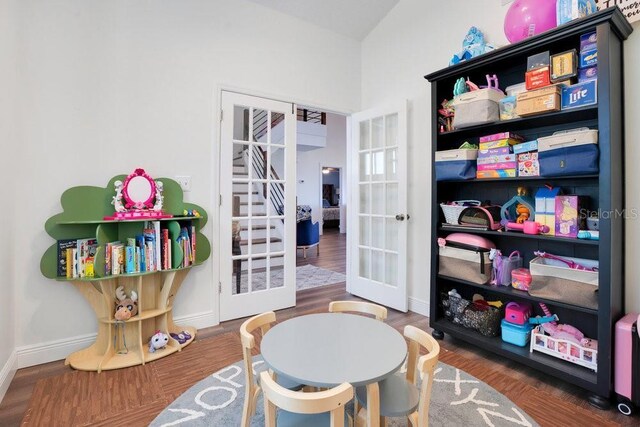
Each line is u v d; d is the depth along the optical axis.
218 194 2.83
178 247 2.38
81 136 2.27
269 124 3.14
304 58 3.33
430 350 1.23
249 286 3.05
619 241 1.83
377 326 1.52
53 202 2.18
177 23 2.64
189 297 2.71
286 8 3.14
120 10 2.41
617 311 1.79
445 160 2.46
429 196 3.04
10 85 1.96
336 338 1.39
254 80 3.02
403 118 3.14
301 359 1.20
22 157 2.08
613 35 1.77
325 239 8.97
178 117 2.64
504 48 2.10
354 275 3.72
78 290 2.23
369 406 1.10
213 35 2.80
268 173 3.15
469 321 2.44
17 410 1.68
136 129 2.47
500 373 2.07
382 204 3.47
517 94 2.04
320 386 1.05
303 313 3.16
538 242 2.30
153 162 2.54
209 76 2.78
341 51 3.61
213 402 1.76
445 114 2.55
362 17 3.40
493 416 1.64
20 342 2.09
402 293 3.17
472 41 2.48
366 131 3.65
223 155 2.86
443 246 2.54
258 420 1.62
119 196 2.32
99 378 1.99
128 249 2.21
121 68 2.41
